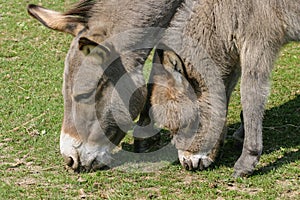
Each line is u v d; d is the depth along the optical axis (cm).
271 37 1442
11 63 2216
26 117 1819
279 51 1477
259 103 1452
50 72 2142
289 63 2180
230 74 1531
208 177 1467
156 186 1435
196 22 1470
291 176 1455
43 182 1459
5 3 2767
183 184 1437
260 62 1445
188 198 1370
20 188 1423
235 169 1461
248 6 1426
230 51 1484
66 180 1454
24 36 2453
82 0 1427
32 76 2114
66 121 1460
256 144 1452
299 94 1952
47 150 1622
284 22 1448
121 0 1432
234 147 1625
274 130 1720
